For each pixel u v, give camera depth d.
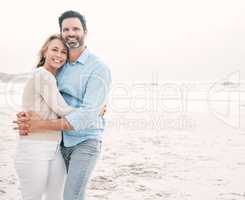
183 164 7.64
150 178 6.50
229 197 5.48
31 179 3.23
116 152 8.80
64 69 3.41
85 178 3.29
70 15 3.33
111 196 5.43
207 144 9.94
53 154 3.30
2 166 7.07
